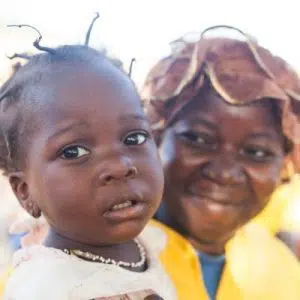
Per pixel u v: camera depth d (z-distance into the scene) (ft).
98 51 4.86
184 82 5.69
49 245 4.68
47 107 4.39
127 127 4.42
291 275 6.45
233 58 5.71
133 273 4.61
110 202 4.27
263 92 5.61
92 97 4.39
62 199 4.32
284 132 5.81
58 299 4.25
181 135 5.74
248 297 6.19
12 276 4.57
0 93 4.75
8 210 6.27
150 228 5.56
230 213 5.72
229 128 5.65
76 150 4.32
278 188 6.35
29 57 4.85
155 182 4.46
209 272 5.99
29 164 4.49
